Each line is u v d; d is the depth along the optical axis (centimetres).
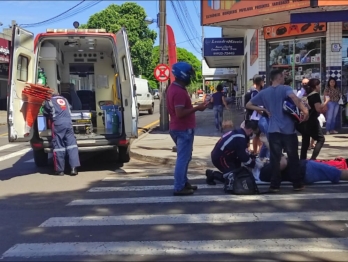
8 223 596
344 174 772
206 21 1548
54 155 934
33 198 737
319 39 1458
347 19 1295
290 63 1538
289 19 1444
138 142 1394
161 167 1020
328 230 530
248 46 1992
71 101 1220
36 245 506
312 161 774
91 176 922
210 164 996
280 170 721
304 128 861
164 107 1758
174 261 450
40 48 1033
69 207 670
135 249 486
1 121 2698
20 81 897
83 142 960
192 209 635
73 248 493
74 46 1179
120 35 965
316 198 673
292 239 503
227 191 720
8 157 1254
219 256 460
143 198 710
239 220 577
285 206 634
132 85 951
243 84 2480
